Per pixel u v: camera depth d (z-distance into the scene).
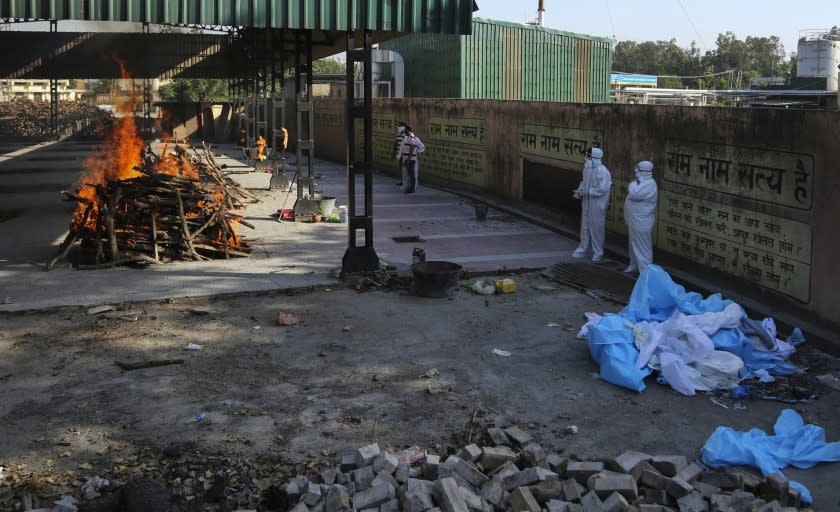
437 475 5.55
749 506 5.17
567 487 5.34
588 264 12.59
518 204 18.44
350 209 11.66
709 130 11.30
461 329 9.45
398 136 22.09
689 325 8.04
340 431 6.57
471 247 14.33
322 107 35.53
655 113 12.74
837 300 8.90
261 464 5.96
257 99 32.41
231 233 13.58
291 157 36.78
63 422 6.70
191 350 8.59
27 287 11.03
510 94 30.66
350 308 10.32
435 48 31.25
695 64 126.31
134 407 7.04
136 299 10.51
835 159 8.83
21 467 5.86
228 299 10.70
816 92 28.91
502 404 7.22
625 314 8.81
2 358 8.26
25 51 28.14
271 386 7.59
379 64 33.94
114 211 12.42
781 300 9.88
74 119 55.78
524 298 10.88
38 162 32.31
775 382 7.81
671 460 5.76
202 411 6.96
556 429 6.69
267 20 10.66
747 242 10.54
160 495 5.15
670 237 12.45
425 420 6.82
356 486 5.41
